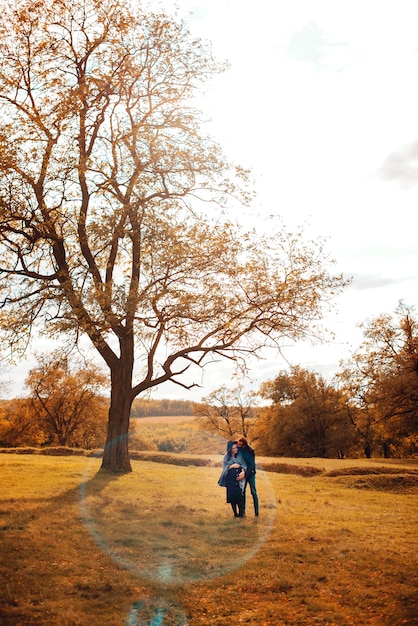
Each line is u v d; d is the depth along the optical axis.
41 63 21.56
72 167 20.47
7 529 11.38
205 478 22.44
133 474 22.19
